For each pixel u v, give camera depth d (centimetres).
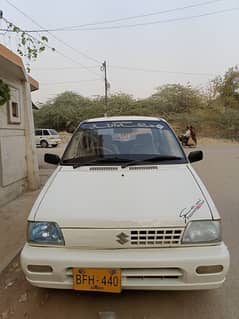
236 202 564
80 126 391
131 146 344
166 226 219
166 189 255
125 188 257
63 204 240
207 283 218
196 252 217
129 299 260
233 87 3797
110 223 219
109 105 3916
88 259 214
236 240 381
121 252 217
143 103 3941
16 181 631
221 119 3042
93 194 250
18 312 248
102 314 242
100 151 339
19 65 549
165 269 215
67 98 4231
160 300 259
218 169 1009
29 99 689
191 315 241
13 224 455
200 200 241
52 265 217
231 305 252
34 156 704
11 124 607
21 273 311
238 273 300
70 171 303
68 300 260
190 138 2131
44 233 227
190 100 3812
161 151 336
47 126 4100
